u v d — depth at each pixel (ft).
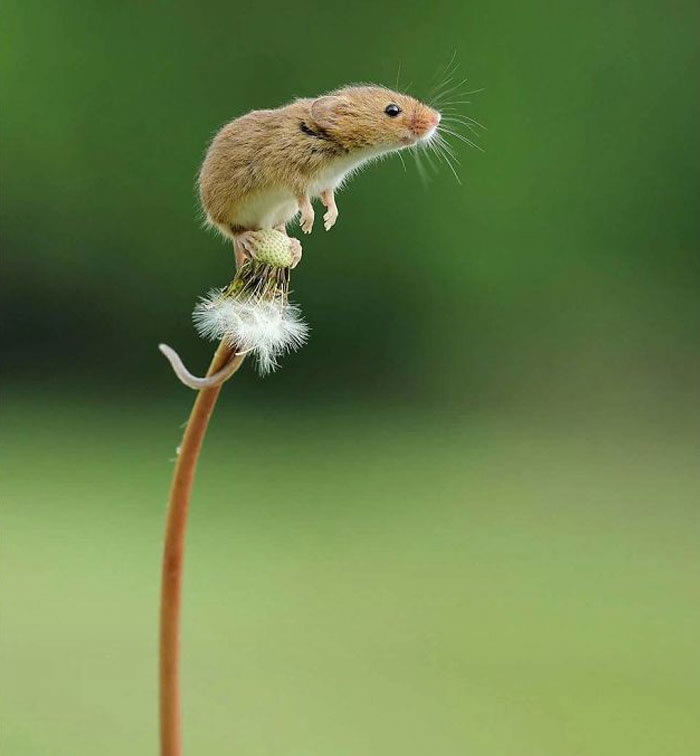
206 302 3.09
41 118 8.98
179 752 3.05
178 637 3.04
